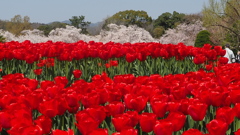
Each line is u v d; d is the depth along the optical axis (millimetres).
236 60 15547
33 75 7414
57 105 3189
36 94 3375
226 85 4570
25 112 2979
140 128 3137
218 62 7957
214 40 31438
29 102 3393
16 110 2971
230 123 3189
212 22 31250
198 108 3049
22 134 2490
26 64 8312
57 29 33250
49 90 3779
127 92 3875
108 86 3857
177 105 3223
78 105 3414
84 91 3863
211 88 3873
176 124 2764
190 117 3420
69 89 3746
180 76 4930
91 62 8703
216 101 3414
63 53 7492
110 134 3158
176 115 2807
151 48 8055
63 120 3418
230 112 2994
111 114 3223
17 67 7926
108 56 7656
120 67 8289
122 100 4047
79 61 8492
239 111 3162
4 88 3975
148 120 2779
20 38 32594
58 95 3566
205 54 7875
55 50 7824
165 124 2617
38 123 2771
